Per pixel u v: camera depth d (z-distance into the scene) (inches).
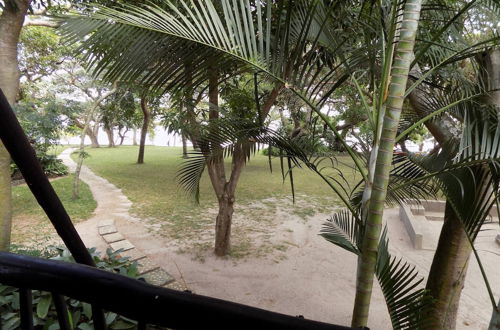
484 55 59.2
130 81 39.4
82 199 235.5
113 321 70.7
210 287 123.4
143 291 18.8
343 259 153.2
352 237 69.8
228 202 147.5
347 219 80.2
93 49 36.8
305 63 47.7
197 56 40.1
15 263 21.3
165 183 307.4
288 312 111.1
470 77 67.5
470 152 52.6
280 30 45.2
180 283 124.0
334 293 124.1
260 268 140.9
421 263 159.3
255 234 182.5
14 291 73.9
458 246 73.3
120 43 36.8
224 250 149.6
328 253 159.3
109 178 328.8
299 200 261.9
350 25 58.9
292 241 173.2
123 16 36.3
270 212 226.7
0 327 61.0
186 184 95.7
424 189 68.4
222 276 132.3
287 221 207.6
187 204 233.6
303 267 143.9
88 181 309.4
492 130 51.9
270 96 115.7
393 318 48.4
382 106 49.3
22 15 104.4
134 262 110.6
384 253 55.8
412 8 40.6
